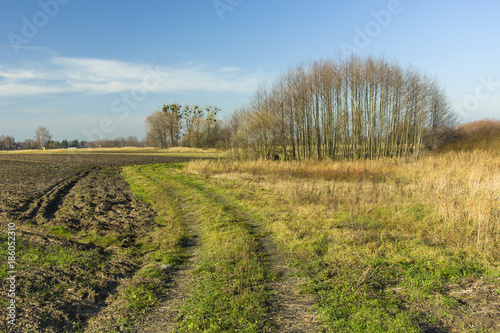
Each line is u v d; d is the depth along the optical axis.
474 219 8.23
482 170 16.95
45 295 5.08
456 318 4.37
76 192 16.56
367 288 5.46
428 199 11.84
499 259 6.32
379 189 13.97
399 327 4.18
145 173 27.69
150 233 9.72
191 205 14.10
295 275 6.37
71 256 6.94
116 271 6.62
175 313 4.94
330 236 8.50
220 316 4.73
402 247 7.44
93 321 4.67
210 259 7.35
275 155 37.91
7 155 50.00
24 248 7.02
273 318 4.68
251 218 11.46
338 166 23.98
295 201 13.35
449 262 6.25
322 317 4.64
